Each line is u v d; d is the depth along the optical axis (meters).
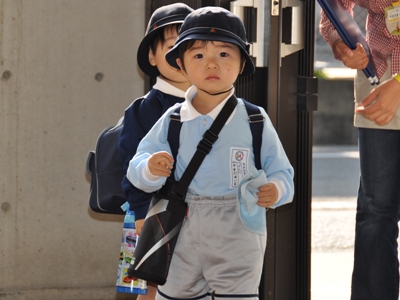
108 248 6.77
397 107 4.96
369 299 5.64
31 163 6.58
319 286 7.66
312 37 5.69
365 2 5.37
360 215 5.68
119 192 5.25
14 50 6.43
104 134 5.46
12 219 6.60
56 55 6.50
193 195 4.35
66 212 6.68
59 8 6.46
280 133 5.71
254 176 4.18
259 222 4.29
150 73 5.52
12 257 6.63
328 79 21.41
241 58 4.46
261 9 5.49
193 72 4.32
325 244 9.69
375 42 5.39
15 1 6.39
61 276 6.72
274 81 5.46
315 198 13.17
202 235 4.31
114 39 6.57
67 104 6.56
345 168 16.70
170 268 4.45
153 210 4.34
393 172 5.45
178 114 4.43
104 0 6.52
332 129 21.44
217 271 4.34
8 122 6.50
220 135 4.34
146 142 4.47
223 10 4.40
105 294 6.76
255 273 4.38
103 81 6.59
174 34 5.17
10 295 6.62
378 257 5.55
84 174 6.66
